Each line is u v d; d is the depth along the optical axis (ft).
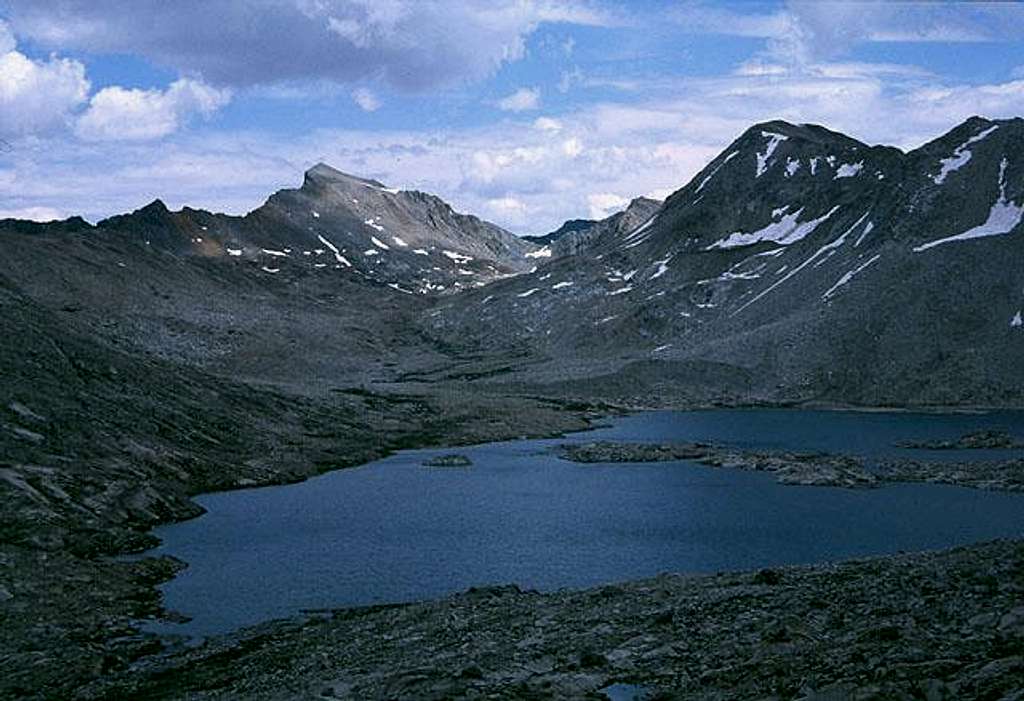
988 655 95.55
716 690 103.96
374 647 162.91
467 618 177.17
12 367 421.18
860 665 101.04
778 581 169.17
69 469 335.88
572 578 243.60
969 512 328.29
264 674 155.22
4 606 208.13
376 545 290.56
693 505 354.13
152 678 162.91
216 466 423.23
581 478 431.02
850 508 341.41
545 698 108.88
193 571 257.34
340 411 635.66
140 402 460.55
